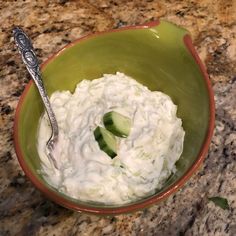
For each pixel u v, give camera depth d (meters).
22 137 0.27
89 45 0.31
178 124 0.30
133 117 0.29
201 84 0.29
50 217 0.29
